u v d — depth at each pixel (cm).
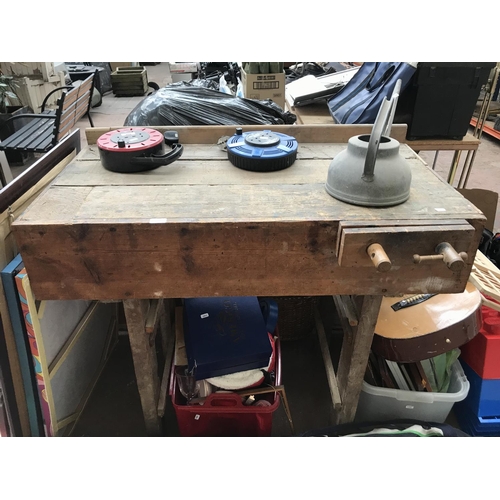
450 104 196
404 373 145
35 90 342
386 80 201
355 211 91
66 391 136
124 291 95
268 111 173
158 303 126
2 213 109
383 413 139
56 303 126
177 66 510
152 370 126
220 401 124
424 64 184
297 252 91
